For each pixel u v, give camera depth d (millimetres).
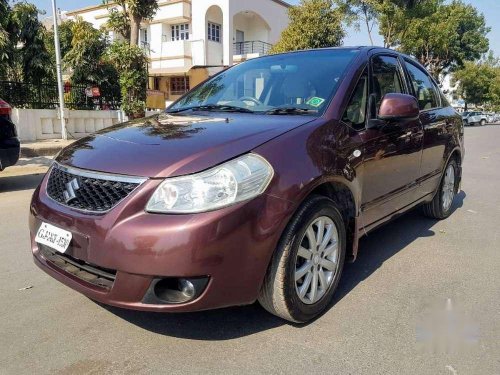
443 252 4172
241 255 2357
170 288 2379
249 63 4223
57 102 13617
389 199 3744
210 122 3076
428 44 28734
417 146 4113
